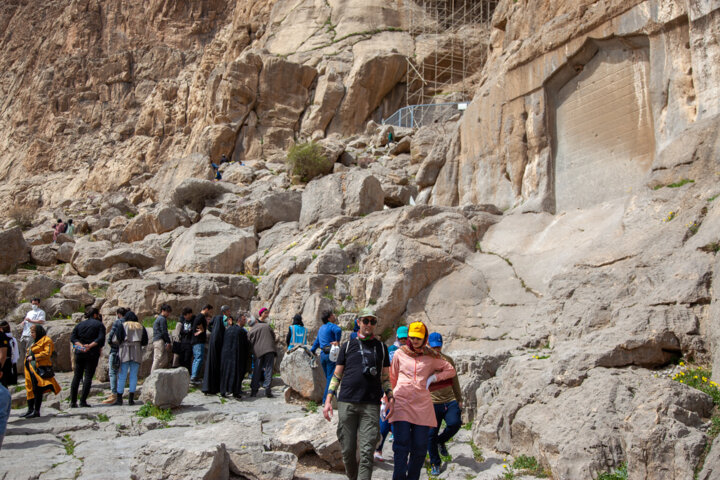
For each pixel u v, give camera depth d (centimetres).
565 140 1383
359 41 3078
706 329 668
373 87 2941
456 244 1232
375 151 2503
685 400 546
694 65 1114
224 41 4297
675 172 998
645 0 1212
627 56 1263
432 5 3241
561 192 1366
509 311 1053
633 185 1208
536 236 1229
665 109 1177
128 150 4409
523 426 625
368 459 493
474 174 1573
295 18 3316
